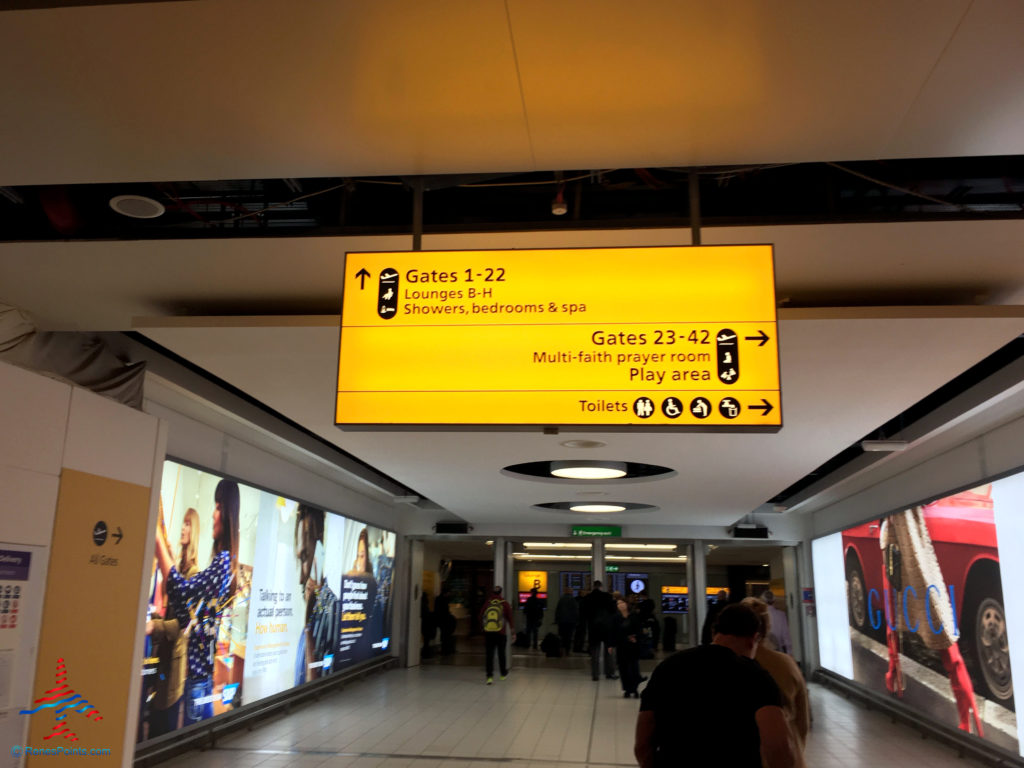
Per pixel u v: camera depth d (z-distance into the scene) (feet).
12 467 14.69
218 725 28.71
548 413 11.05
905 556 33.99
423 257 11.62
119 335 21.43
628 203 14.28
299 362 18.79
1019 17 7.85
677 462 29.66
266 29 8.23
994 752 25.49
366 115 9.91
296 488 37.22
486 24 8.13
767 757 9.22
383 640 52.34
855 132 10.09
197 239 14.06
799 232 13.21
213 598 28.27
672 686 9.92
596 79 9.06
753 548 67.82
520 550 70.74
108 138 10.47
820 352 17.19
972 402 22.44
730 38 8.30
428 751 27.20
